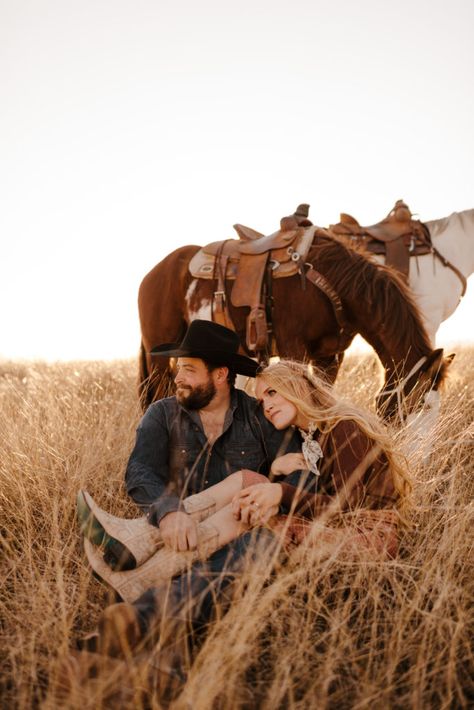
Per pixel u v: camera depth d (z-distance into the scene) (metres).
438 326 4.88
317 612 1.96
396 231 4.79
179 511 2.12
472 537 2.36
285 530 2.05
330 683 1.79
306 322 4.11
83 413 3.99
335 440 2.36
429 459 3.05
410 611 1.90
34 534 2.68
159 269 4.96
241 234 4.65
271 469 2.44
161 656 1.69
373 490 2.33
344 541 2.10
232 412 2.56
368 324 3.88
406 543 2.49
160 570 2.06
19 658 1.90
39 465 3.10
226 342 2.48
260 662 1.89
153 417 2.55
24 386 5.53
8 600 2.14
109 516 2.12
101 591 2.28
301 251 4.05
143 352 5.10
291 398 2.42
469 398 4.00
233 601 1.88
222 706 1.63
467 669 1.87
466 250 4.95
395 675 1.81
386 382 3.77
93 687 1.55
